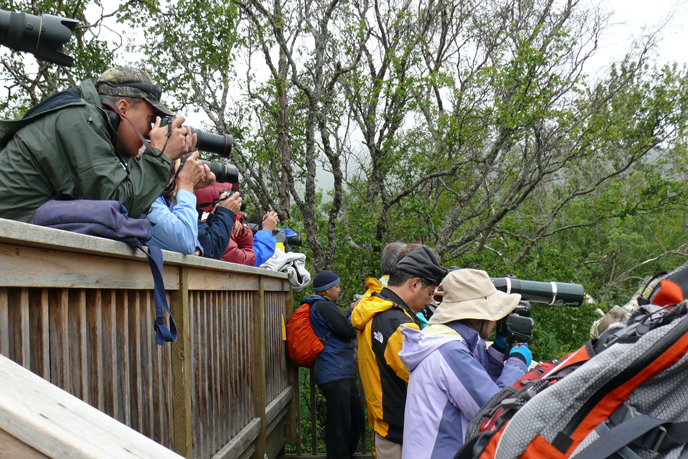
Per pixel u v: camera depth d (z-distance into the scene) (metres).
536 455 0.91
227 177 2.71
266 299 3.89
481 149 8.84
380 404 2.54
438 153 7.86
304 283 5.02
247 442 3.00
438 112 9.95
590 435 0.88
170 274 1.91
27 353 1.08
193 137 1.86
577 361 1.10
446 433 1.92
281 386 4.45
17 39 1.35
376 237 8.05
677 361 0.85
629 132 8.75
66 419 0.54
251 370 3.34
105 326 1.46
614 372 0.88
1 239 0.95
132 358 1.64
